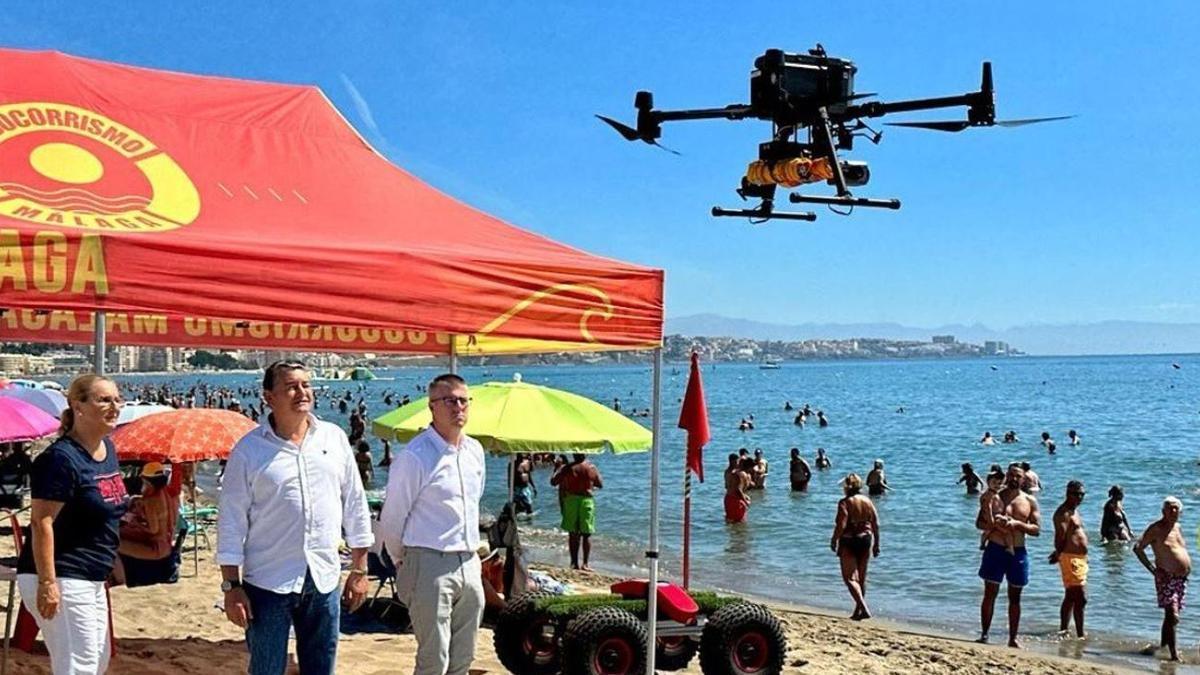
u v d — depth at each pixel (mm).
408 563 5133
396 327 4715
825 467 31531
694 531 20594
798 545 18969
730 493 21359
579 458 15219
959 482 26484
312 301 4520
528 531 20500
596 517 22453
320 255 4543
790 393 97625
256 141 5801
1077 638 12195
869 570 16703
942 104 5863
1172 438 43562
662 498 25641
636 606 7109
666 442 44781
